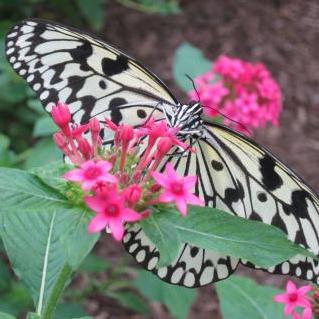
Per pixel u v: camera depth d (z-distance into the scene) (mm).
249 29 1005
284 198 344
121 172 303
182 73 647
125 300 556
